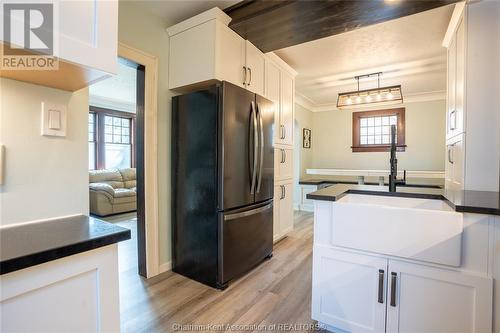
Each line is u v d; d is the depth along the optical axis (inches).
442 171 179.9
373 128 211.8
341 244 58.2
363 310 56.6
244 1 83.3
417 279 51.3
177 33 93.1
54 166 38.9
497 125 71.9
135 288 83.7
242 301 76.7
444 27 96.2
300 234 146.9
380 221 53.9
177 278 91.1
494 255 46.0
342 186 81.4
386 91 136.0
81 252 28.7
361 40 107.9
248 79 99.7
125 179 233.5
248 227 93.9
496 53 71.9
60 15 29.0
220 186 81.7
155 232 92.5
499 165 71.5
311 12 79.5
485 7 72.6
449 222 48.1
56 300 27.2
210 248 84.7
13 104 35.0
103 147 241.3
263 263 105.3
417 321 51.6
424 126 191.5
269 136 106.6
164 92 94.7
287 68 130.4
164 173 95.9
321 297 61.4
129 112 260.7
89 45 31.7
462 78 77.4
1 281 23.5
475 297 47.0
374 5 75.0
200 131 86.6
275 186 122.9
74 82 37.0
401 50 117.1
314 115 236.7
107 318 31.4
